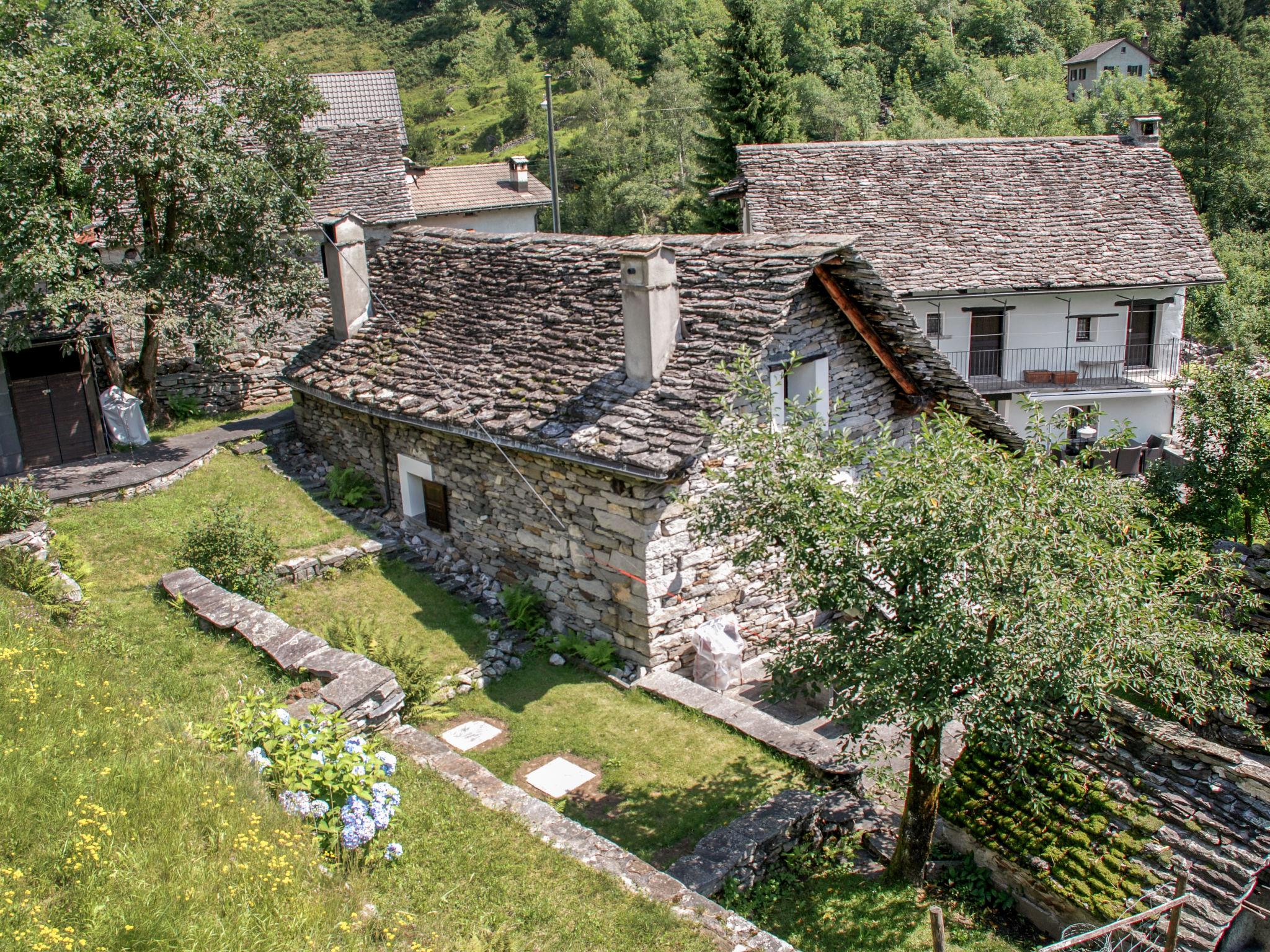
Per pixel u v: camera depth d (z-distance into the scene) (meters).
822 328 12.85
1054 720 8.65
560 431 11.25
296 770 7.27
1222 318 37.53
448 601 12.67
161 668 9.54
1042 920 8.47
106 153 13.94
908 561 7.52
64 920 5.19
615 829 9.05
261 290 15.69
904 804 9.18
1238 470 15.77
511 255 15.35
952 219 23.94
